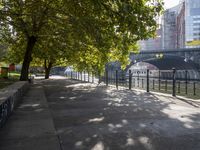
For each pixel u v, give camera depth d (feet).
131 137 23.85
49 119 31.50
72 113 36.68
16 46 111.65
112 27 66.69
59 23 81.20
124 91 74.59
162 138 23.50
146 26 61.98
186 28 411.75
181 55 264.93
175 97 57.57
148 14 61.05
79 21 67.05
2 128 26.89
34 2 71.77
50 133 24.90
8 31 104.17
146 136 24.18
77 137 23.91
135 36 68.23
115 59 97.30
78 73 166.30
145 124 29.17
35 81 139.33
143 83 89.56
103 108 41.29
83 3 62.85
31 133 24.89
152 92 70.79
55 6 73.41
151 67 352.49
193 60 261.03
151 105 44.68
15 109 38.78
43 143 21.74
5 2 77.46
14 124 28.78
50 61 176.76
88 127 27.89
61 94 64.95
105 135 24.61
